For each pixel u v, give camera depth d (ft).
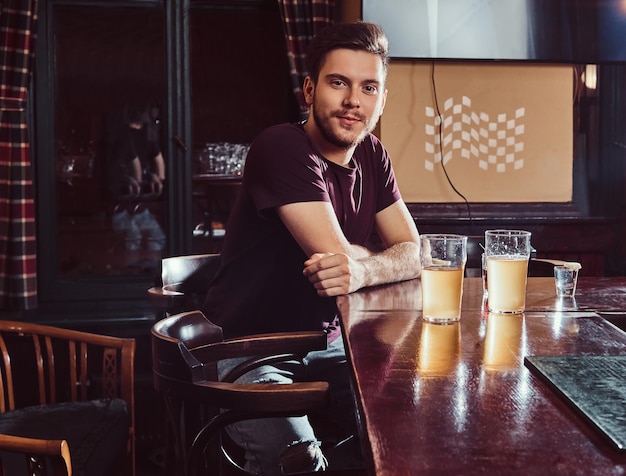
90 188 12.76
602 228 11.49
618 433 2.81
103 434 6.85
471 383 3.57
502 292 5.24
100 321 12.30
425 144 11.33
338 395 6.93
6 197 11.62
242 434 5.60
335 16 11.98
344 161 7.45
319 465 5.11
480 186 11.43
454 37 11.15
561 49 11.33
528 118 11.47
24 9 11.53
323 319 7.11
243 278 7.18
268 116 13.04
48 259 12.51
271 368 6.42
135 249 12.89
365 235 7.72
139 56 12.68
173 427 4.86
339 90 7.14
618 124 11.59
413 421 3.05
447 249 4.91
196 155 12.93
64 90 12.59
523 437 2.86
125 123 12.75
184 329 5.33
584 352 4.14
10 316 12.18
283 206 6.93
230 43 12.88
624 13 11.35
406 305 5.64
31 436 6.73
